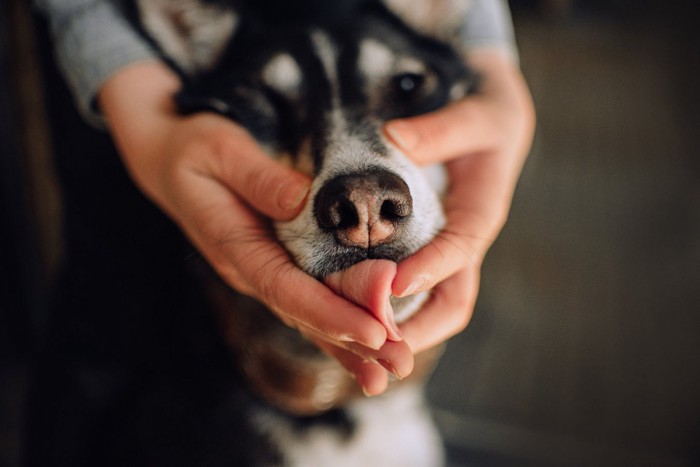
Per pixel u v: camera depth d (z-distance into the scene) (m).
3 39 0.59
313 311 0.29
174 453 0.47
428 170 0.39
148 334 0.51
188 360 0.47
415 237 0.33
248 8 0.47
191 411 0.47
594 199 1.05
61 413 0.53
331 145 0.37
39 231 0.70
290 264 0.32
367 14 0.46
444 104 0.44
